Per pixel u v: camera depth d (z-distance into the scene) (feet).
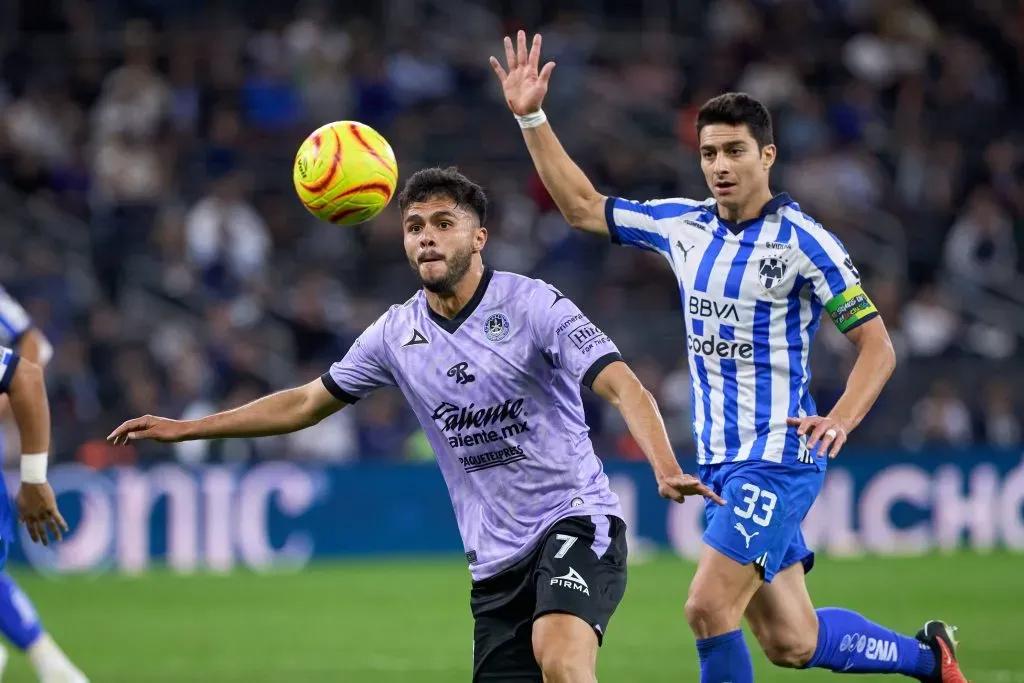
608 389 60.08
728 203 72.49
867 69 258.98
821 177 232.94
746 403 71.77
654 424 58.44
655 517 180.04
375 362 64.59
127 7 250.78
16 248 210.38
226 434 65.51
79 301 204.85
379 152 66.85
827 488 180.14
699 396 73.46
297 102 232.94
